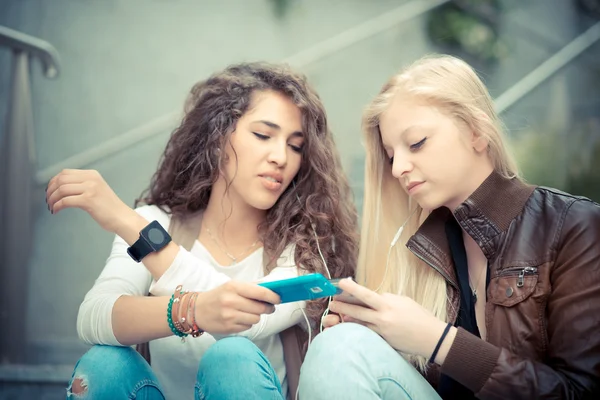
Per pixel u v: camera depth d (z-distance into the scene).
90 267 4.11
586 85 4.44
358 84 4.80
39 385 3.20
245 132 1.92
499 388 1.41
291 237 1.99
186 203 2.04
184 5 4.80
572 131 4.25
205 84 2.14
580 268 1.49
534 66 4.87
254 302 1.57
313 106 1.97
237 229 2.02
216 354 1.53
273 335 1.94
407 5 4.61
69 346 3.60
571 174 4.09
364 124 1.75
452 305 1.71
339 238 2.06
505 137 1.68
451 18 4.90
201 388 1.54
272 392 1.53
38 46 3.60
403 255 1.79
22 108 3.59
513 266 1.55
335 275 2.02
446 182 1.60
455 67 1.65
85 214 4.14
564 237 1.53
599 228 1.51
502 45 4.89
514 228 1.59
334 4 4.98
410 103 1.59
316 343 1.51
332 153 2.07
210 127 1.96
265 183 1.91
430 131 1.58
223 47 4.82
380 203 1.81
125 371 1.63
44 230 4.06
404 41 4.89
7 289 3.44
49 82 4.46
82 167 3.94
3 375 3.20
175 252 1.77
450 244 1.74
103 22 4.64
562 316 1.48
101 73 4.58
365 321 1.54
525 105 4.29
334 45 4.39
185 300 1.62
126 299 1.70
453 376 1.45
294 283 1.49
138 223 1.79
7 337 3.42
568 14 4.89
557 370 1.47
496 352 1.43
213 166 1.97
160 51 4.71
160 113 4.62
